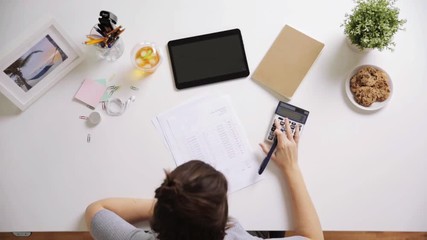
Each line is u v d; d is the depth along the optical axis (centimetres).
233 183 88
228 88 94
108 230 79
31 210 89
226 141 91
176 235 59
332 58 94
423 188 87
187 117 92
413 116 91
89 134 92
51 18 87
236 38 95
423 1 96
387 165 89
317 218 84
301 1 97
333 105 92
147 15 98
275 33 96
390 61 94
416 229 86
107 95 94
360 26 85
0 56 84
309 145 90
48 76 92
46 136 92
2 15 98
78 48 92
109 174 90
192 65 94
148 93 94
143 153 91
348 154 90
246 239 77
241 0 98
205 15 98
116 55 95
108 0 99
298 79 93
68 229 88
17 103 91
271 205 87
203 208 55
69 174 90
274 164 89
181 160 90
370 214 87
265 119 92
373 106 91
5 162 91
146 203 86
